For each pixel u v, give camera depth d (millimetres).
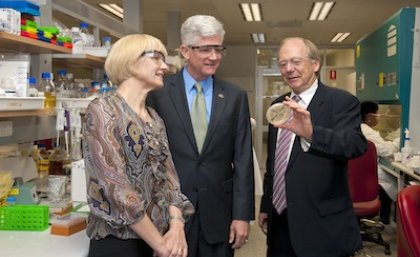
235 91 1775
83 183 1815
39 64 2094
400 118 3623
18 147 1991
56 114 2113
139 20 4496
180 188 1588
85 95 2314
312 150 1543
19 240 1440
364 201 3359
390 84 3725
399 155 3512
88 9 2744
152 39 1368
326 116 1717
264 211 2020
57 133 2229
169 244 1305
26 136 2045
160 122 1490
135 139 1282
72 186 1831
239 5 5391
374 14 5711
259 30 7051
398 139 3781
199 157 1668
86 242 1425
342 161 1709
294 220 1708
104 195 1207
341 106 1702
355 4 5164
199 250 1674
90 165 1230
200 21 1598
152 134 1364
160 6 5562
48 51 1990
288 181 1733
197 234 1665
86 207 1762
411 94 3484
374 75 4254
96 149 1215
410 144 3502
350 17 5941
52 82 2123
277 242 1894
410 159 3328
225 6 5457
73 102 2119
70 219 1554
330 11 5590
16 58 1842
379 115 4332
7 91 1644
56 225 1500
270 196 1912
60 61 2342
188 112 1690
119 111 1282
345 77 7895
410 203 1387
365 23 6367
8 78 1734
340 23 6387
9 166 1876
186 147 1665
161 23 6738
